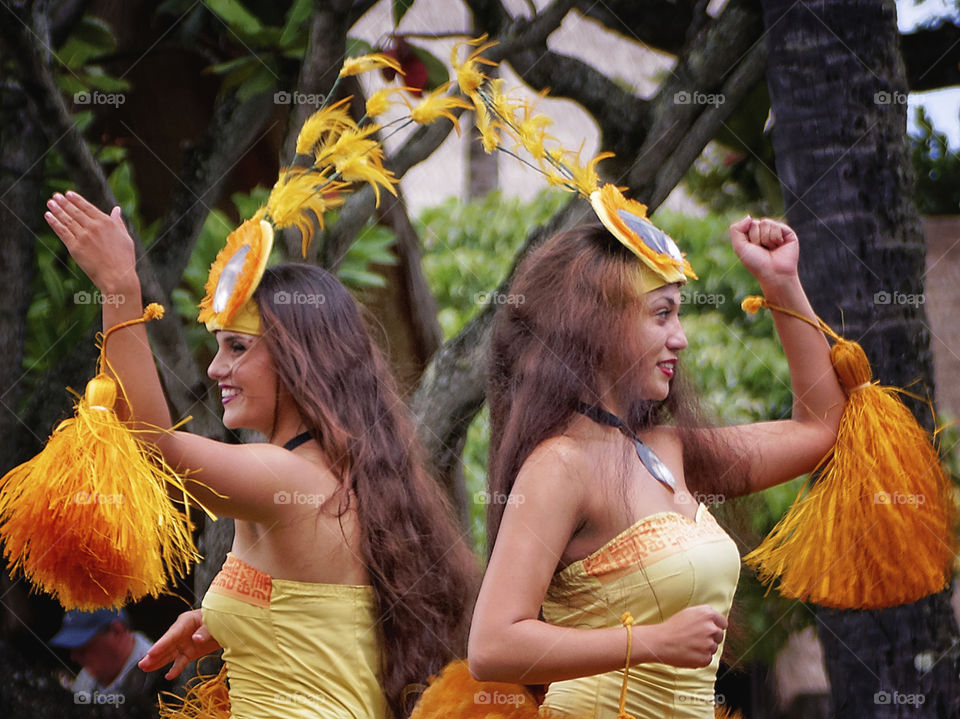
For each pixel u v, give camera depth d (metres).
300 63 7.70
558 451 4.64
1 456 7.62
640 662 4.31
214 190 7.69
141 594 4.75
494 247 11.65
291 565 5.00
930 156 9.33
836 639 7.04
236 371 5.19
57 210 4.65
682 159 7.53
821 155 6.86
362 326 5.47
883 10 6.87
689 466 5.30
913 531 5.34
